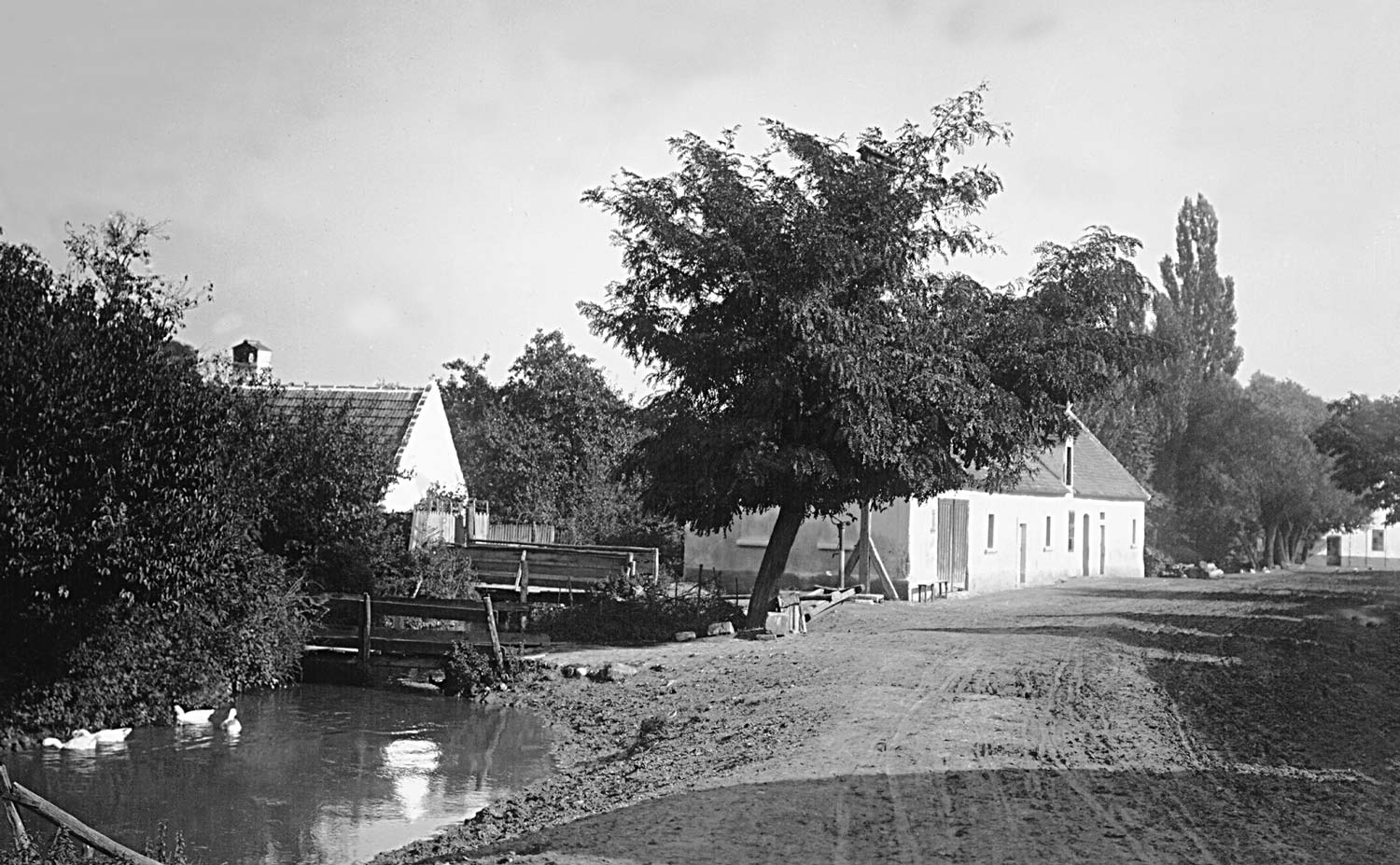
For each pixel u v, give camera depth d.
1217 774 12.32
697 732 15.90
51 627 17.12
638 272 25.31
